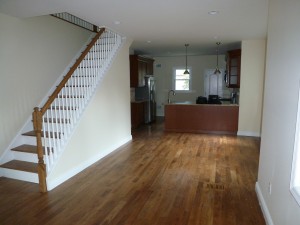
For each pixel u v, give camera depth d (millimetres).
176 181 3492
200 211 2678
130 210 2713
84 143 4043
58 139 3480
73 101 3990
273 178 2246
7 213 2664
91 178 3623
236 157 4590
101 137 4617
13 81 3855
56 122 3662
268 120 2586
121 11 3488
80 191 3189
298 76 1631
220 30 4773
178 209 2725
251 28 4605
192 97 9656
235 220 2500
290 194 1689
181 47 7125
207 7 3320
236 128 6602
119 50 5277
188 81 9633
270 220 2281
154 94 9203
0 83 3635
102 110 4629
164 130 7191
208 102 7750
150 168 4023
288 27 1898
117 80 5250
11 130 3855
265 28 4582
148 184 3398
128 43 5680
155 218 2551
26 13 3564
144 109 8375
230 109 6574
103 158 4570
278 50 2215
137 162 4332
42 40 4441
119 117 5406
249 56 6102
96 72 4602
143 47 7113
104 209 2738
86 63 4781
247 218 2537
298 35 1654
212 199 2949
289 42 1865
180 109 6965
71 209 2740
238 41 6160
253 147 5281
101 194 3102
